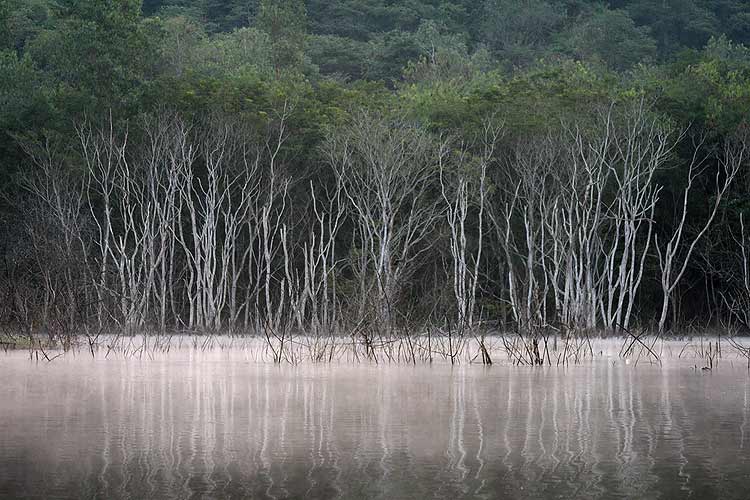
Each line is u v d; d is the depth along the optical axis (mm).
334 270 135125
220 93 145625
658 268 144500
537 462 40219
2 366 77938
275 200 145250
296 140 144375
